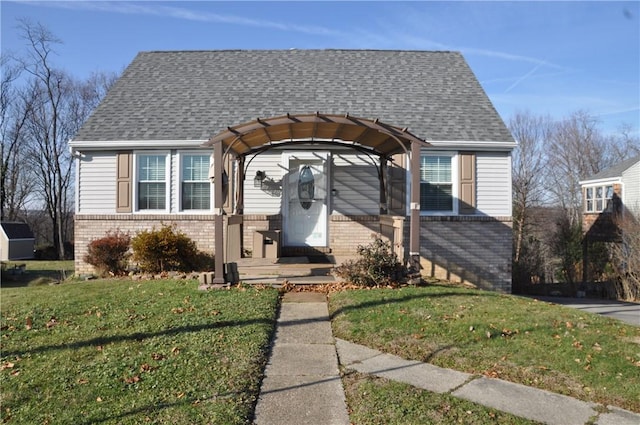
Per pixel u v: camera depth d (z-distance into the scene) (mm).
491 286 12812
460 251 12766
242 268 10773
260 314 7176
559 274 27172
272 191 12781
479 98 14117
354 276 9352
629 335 6711
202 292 8586
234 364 5273
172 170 12688
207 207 12758
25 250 27562
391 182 12680
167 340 6039
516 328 6633
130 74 15000
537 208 35500
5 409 4273
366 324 6797
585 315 7789
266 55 16062
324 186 12930
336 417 4215
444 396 4605
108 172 12703
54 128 31797
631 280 20562
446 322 6836
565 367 5371
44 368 5207
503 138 12695
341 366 5418
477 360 5555
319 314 7539
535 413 4316
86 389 4645
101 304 8008
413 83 14656
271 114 13102
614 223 22469
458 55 16234
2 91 31344
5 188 33469
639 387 4895
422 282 9547
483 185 12844
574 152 36938
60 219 31516
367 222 12789
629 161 25438
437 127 12844
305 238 12938
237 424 3980
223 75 14906
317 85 14359
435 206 12812
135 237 11938
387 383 4902
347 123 8906
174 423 3959
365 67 15406
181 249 11617
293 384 4906
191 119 13016
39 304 8219
